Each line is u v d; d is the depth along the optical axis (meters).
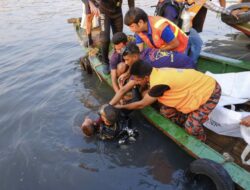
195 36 4.92
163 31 3.95
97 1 6.20
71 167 3.53
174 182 3.23
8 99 5.27
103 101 4.92
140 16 3.81
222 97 4.07
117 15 5.07
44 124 4.41
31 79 6.00
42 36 8.90
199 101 3.33
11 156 3.82
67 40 8.31
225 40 7.71
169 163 3.48
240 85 4.16
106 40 4.98
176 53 4.06
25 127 4.41
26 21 10.90
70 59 6.91
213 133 3.80
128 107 3.71
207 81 3.39
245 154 3.30
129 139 3.87
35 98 5.23
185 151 3.59
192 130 3.48
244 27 6.75
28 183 3.38
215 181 2.80
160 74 3.35
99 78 5.64
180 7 4.95
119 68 4.28
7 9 13.28
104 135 3.87
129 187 3.21
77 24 7.82
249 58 6.46
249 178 2.82
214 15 9.86
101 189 3.22
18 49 7.92
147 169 3.43
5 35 9.27
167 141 3.80
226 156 3.07
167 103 3.51
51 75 6.12
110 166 3.51
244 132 3.29
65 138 4.05
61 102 5.00
